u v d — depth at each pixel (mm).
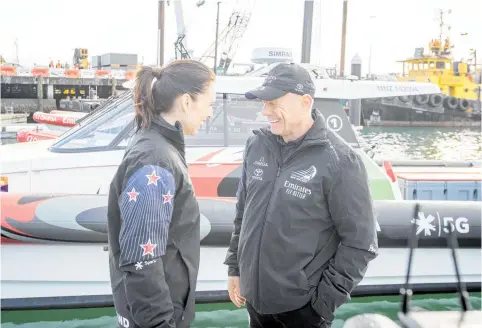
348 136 4516
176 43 10812
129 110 4316
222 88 4441
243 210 2578
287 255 2221
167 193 1732
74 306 3889
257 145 2393
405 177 4969
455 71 37500
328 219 2230
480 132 31922
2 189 4094
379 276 4051
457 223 3979
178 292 1865
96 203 3732
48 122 15648
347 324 2621
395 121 34812
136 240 1690
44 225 3615
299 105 2197
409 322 2512
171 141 1846
